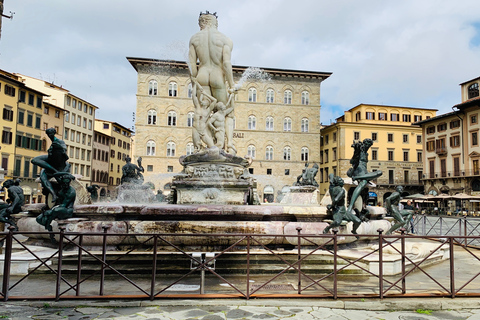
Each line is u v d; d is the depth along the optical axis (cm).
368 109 7462
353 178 930
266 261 754
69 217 830
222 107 1216
